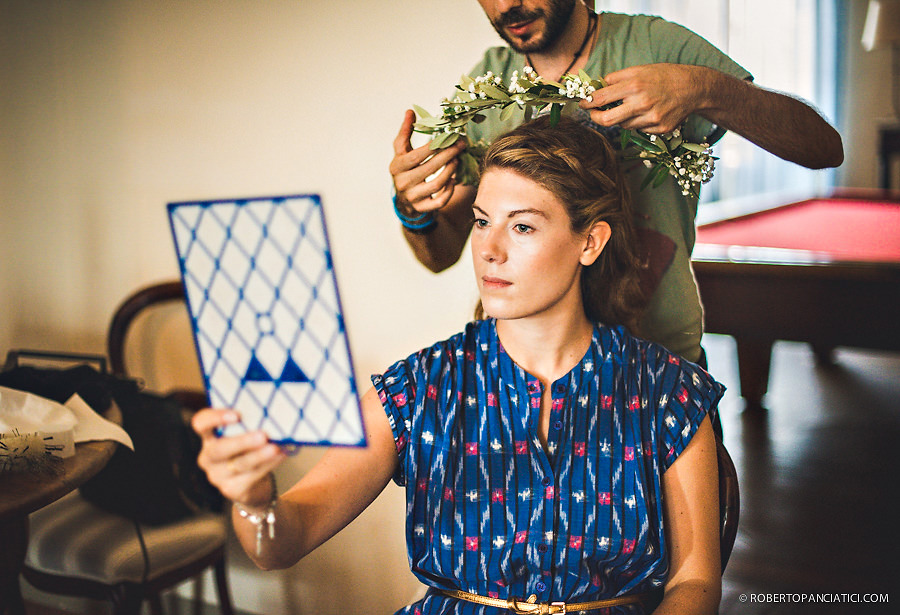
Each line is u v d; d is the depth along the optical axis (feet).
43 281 8.02
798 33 19.35
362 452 3.72
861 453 9.82
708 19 15.62
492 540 3.65
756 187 18.63
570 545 3.61
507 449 3.69
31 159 7.81
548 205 3.60
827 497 8.79
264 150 6.88
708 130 4.93
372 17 6.28
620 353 3.83
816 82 20.24
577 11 4.86
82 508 6.37
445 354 3.85
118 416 5.74
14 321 8.16
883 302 8.69
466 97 4.24
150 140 7.33
